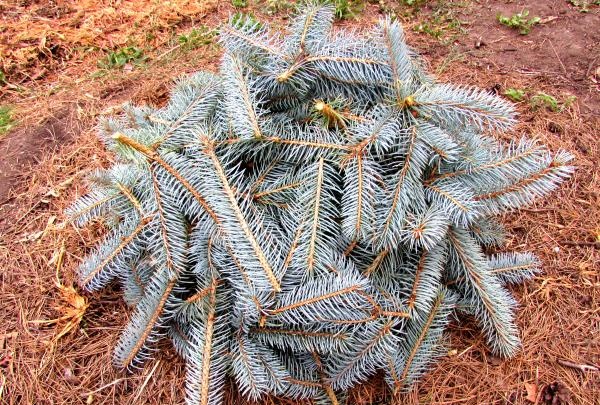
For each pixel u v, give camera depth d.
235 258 0.51
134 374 0.59
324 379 0.55
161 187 0.52
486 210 0.56
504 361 0.62
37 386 0.59
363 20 1.13
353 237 0.52
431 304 0.57
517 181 0.54
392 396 0.58
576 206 0.79
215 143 0.54
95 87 0.97
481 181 0.55
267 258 0.49
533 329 0.65
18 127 0.90
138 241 0.56
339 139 0.54
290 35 0.58
